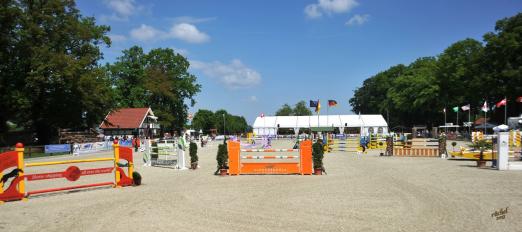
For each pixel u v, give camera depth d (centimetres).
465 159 2622
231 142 1792
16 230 824
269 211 958
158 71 7738
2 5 3788
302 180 1559
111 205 1077
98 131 6719
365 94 12388
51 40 4331
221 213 941
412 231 764
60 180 1656
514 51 5369
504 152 1911
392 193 1209
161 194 1242
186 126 9088
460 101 7050
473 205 1009
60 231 810
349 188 1323
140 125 6731
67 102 4506
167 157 2322
